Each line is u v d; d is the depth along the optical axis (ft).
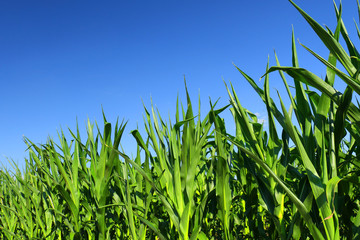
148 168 6.33
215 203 6.77
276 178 4.06
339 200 4.52
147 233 7.28
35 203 9.14
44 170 8.44
